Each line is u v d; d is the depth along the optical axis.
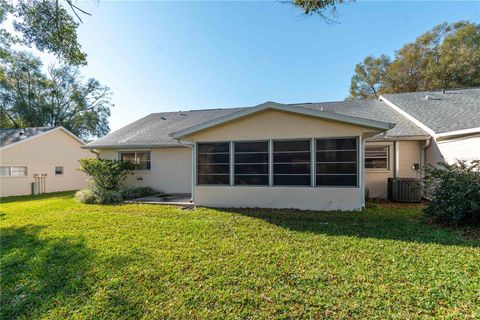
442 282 2.97
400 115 10.54
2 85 23.78
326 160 7.29
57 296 2.99
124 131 13.49
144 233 5.27
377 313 2.46
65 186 17.19
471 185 5.07
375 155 9.58
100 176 10.34
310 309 2.56
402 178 8.81
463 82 19.81
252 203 7.86
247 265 3.60
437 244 4.24
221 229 5.44
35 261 3.99
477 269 3.29
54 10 7.48
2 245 4.82
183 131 8.03
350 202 7.12
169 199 9.84
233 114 7.66
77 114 28.80
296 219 6.29
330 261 3.66
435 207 5.60
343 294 2.80
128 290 3.05
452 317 2.37
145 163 12.13
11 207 9.24
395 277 3.13
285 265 3.57
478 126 7.04
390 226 5.44
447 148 7.85
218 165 8.18
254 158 7.87
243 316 2.51
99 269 3.62
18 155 14.34
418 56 22.58
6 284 3.33
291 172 7.57
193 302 2.77
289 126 7.54
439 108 10.02
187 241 4.71
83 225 6.04
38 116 25.62
